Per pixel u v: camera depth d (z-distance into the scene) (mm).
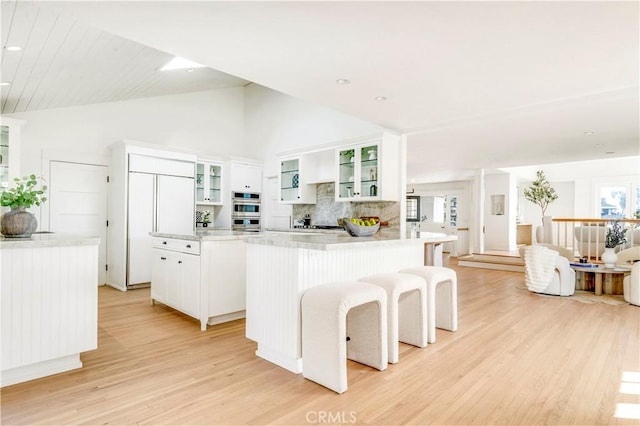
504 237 9359
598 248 6258
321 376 2199
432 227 10266
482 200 8289
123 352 2738
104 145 5477
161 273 3969
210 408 1935
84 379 2270
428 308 2990
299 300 2395
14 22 2330
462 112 3809
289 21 1957
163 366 2484
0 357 2115
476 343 2984
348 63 2559
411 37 2145
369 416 1862
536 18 1911
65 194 5105
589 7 1797
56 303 2318
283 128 6727
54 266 2312
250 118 7449
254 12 1857
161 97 6207
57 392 2096
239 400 2023
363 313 2518
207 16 1897
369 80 2885
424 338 2871
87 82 4098
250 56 2441
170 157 5516
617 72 2684
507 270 7289
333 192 5812
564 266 4926
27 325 2209
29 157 4820
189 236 3447
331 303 2141
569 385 2215
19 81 3539
